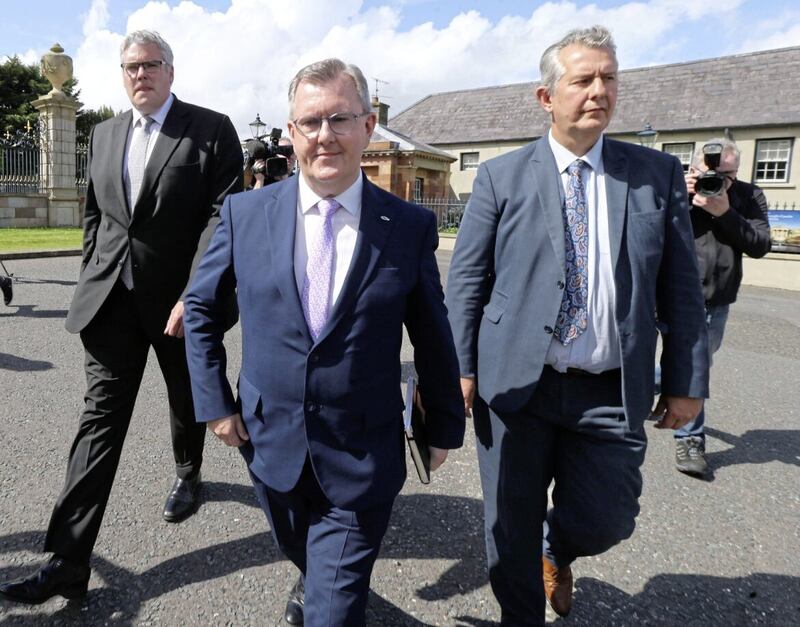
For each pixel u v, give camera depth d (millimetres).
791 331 8391
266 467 1764
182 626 2199
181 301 2449
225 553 2645
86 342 2412
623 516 2002
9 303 7250
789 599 2484
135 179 2455
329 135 1613
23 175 18531
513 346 2031
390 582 2508
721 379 5832
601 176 2012
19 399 4395
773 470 3717
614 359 1981
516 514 2102
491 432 2135
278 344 1714
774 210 13914
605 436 1993
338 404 1693
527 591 2104
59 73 18266
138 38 2412
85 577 2271
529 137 28906
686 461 3619
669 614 2371
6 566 2477
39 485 3139
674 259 2000
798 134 23844
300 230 1744
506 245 2076
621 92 28891
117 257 2430
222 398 1801
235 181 2576
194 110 2572
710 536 2939
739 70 27031
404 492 3281
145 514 2924
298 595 2256
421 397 1882
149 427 3988
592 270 1975
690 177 3494
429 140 31734
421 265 1783
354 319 1679
